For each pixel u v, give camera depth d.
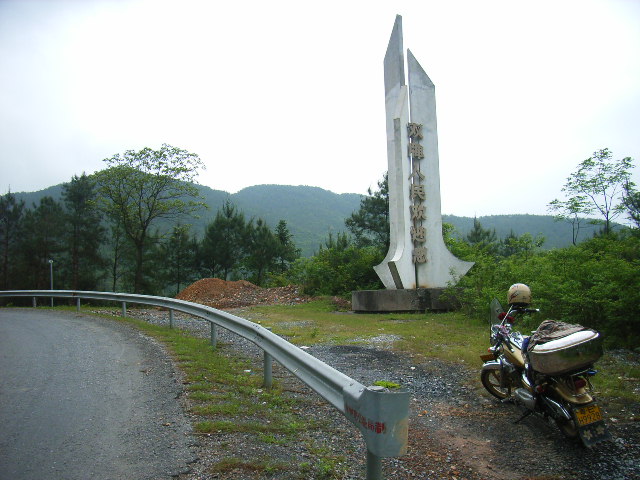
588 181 23.02
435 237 18.91
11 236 42.47
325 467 4.05
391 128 19.22
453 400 6.32
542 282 10.59
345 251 25.03
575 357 4.44
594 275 9.29
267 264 42.88
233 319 8.06
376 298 17.73
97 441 4.52
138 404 5.61
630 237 12.91
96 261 42.25
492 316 6.80
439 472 4.25
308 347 9.91
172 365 7.50
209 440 4.55
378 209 32.50
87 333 10.93
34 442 4.49
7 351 8.91
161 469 3.95
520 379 5.56
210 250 41.72
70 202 41.53
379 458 3.22
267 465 4.05
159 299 12.25
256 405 5.74
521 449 4.75
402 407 3.10
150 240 38.09
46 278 41.03
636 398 5.98
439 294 17.48
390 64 19.50
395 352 9.34
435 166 19.23
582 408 4.48
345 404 3.76
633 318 8.54
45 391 6.15
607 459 4.42
